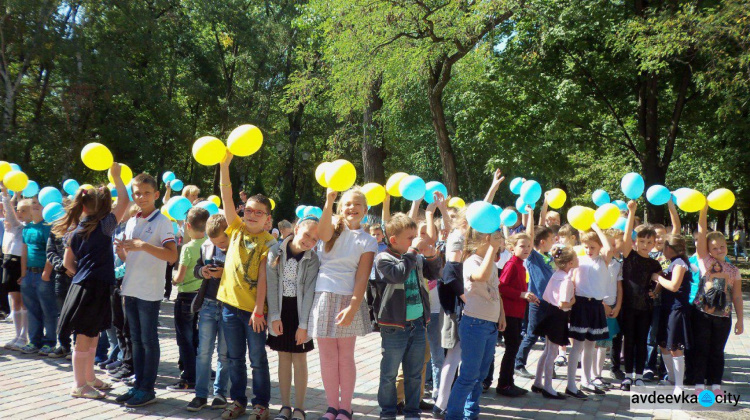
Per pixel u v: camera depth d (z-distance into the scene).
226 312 4.78
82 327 5.04
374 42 16.14
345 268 4.46
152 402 5.09
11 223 7.12
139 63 28.73
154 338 5.05
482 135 19.89
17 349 6.91
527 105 19.39
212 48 34.38
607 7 16.52
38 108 24.86
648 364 6.87
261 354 4.73
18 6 22.34
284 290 4.61
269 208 4.84
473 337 4.47
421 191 5.00
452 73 21.81
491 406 5.48
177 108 28.89
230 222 4.80
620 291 6.23
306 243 4.48
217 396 5.02
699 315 5.90
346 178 4.21
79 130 25.17
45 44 23.00
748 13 11.98
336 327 4.39
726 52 13.53
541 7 16.80
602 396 5.92
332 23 16.95
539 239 6.21
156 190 5.21
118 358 6.32
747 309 12.62
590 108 17.72
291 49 34.53
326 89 21.45
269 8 36.12
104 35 25.86
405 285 4.62
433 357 5.45
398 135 28.62
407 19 15.76
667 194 6.28
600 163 22.33
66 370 6.11
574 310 5.91
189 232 5.63
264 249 4.71
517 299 5.76
